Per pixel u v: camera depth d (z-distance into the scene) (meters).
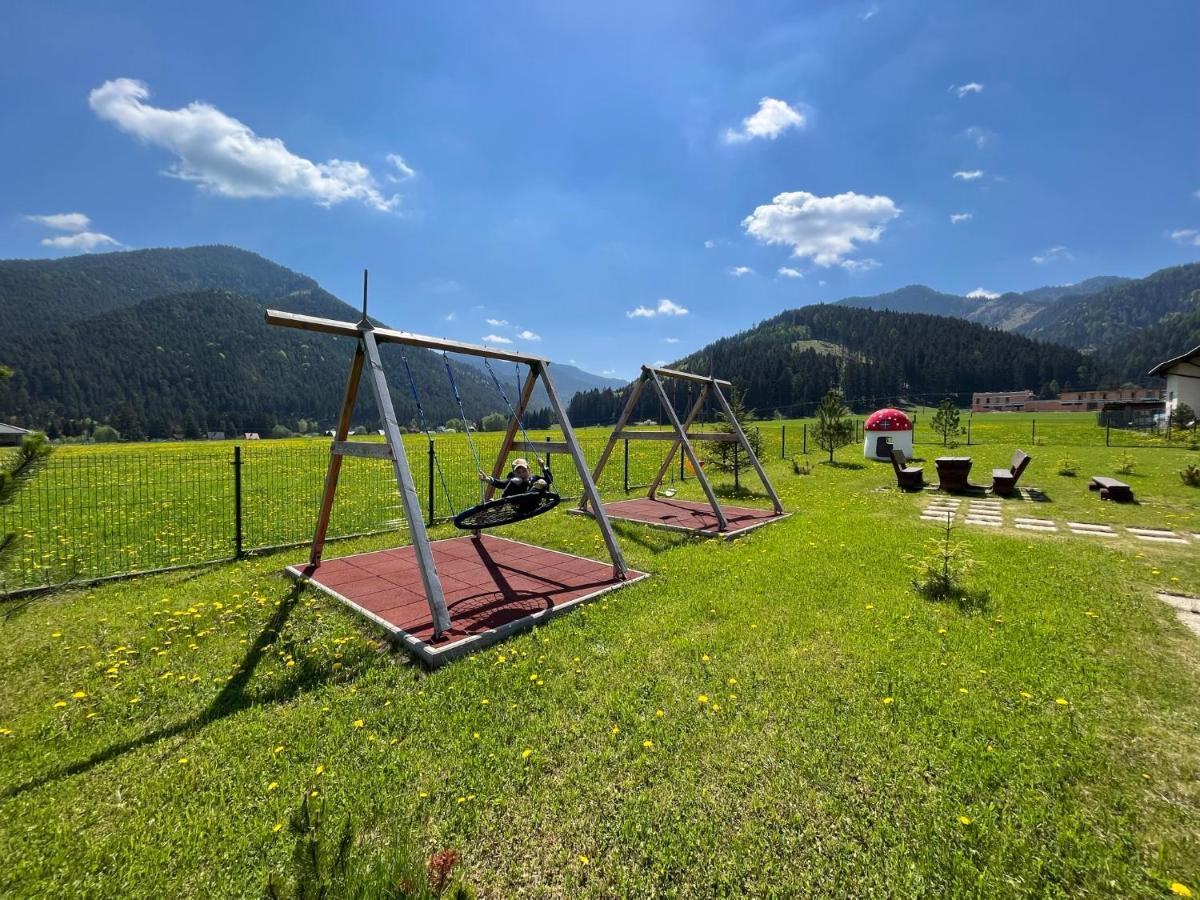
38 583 6.05
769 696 3.43
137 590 5.80
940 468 12.41
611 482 14.37
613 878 2.13
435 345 5.90
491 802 2.53
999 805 2.49
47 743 3.09
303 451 23.38
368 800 2.55
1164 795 2.57
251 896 2.05
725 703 3.36
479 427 36.97
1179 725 3.11
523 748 2.95
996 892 2.05
